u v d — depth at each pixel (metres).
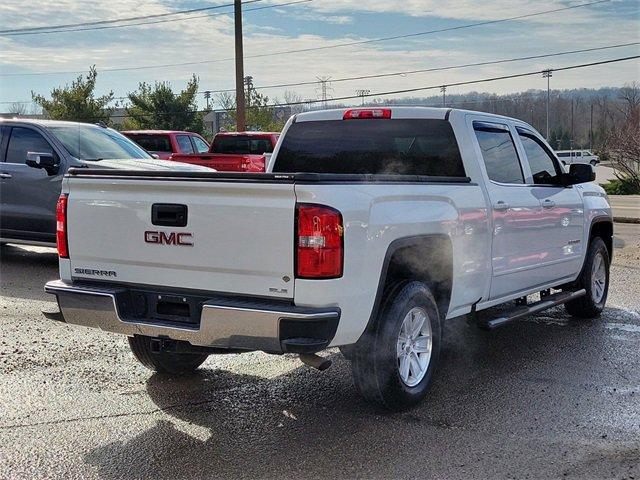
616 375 5.98
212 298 4.50
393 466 4.20
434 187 5.21
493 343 7.00
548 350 6.74
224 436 4.64
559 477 4.06
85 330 7.09
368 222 4.47
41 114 42.41
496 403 5.27
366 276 4.48
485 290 5.94
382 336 4.80
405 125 6.24
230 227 4.38
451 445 4.50
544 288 7.07
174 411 5.07
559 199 7.02
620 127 42.59
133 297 4.84
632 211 23.38
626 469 4.17
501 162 6.38
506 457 4.32
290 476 4.07
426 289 5.15
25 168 10.25
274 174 4.25
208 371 6.00
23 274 9.98
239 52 29.55
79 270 5.00
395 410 5.03
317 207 4.18
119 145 11.12
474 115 6.21
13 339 6.73
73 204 4.97
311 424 4.85
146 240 4.69
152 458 4.29
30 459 4.25
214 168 16.38
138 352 5.56
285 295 4.27
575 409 5.15
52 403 5.17
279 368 6.12
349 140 6.52
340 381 5.79
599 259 8.12
